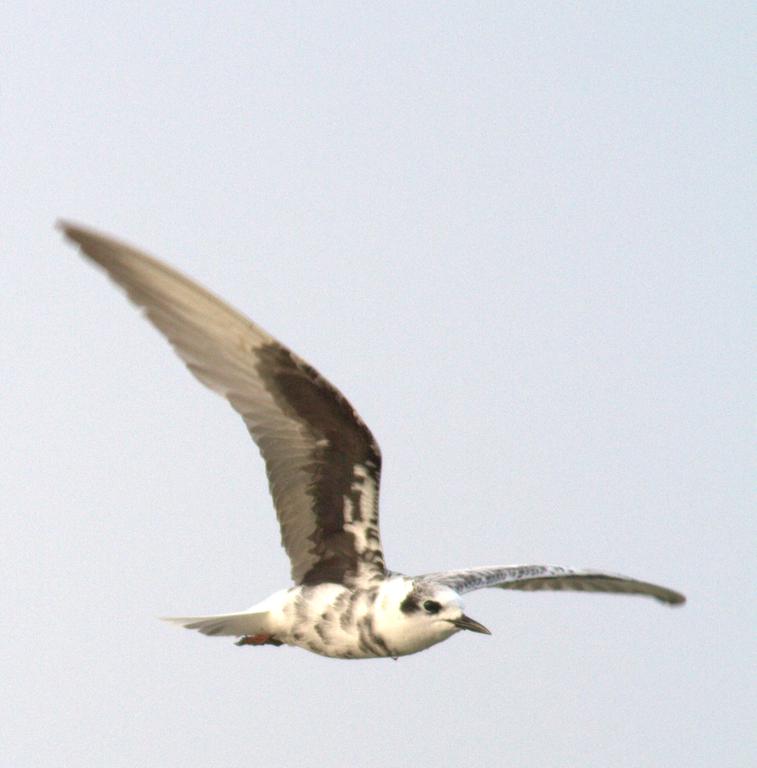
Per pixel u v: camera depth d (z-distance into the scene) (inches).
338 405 605.3
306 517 634.2
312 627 637.9
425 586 631.2
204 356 596.7
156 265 570.3
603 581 762.8
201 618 629.6
